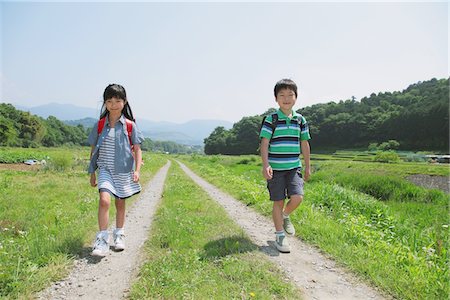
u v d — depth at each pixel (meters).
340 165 41.56
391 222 7.50
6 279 3.19
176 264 3.72
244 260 3.95
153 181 15.27
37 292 3.15
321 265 4.04
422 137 88.50
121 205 4.55
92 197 9.15
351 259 4.12
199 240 4.70
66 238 4.51
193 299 2.99
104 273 3.67
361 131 102.06
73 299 3.08
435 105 84.06
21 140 81.62
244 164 48.03
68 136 135.00
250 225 6.07
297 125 4.63
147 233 5.43
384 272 3.72
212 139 140.50
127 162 4.49
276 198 4.53
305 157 4.84
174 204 7.93
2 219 6.43
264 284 3.35
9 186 11.78
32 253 3.90
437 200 15.87
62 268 3.65
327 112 117.75
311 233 5.24
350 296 3.25
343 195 9.55
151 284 3.27
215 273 3.55
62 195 9.81
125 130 4.51
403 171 33.97
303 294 3.24
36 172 19.36
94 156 4.45
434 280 3.55
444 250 4.82
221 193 10.96
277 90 4.54
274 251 4.47
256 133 113.12
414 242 5.66
